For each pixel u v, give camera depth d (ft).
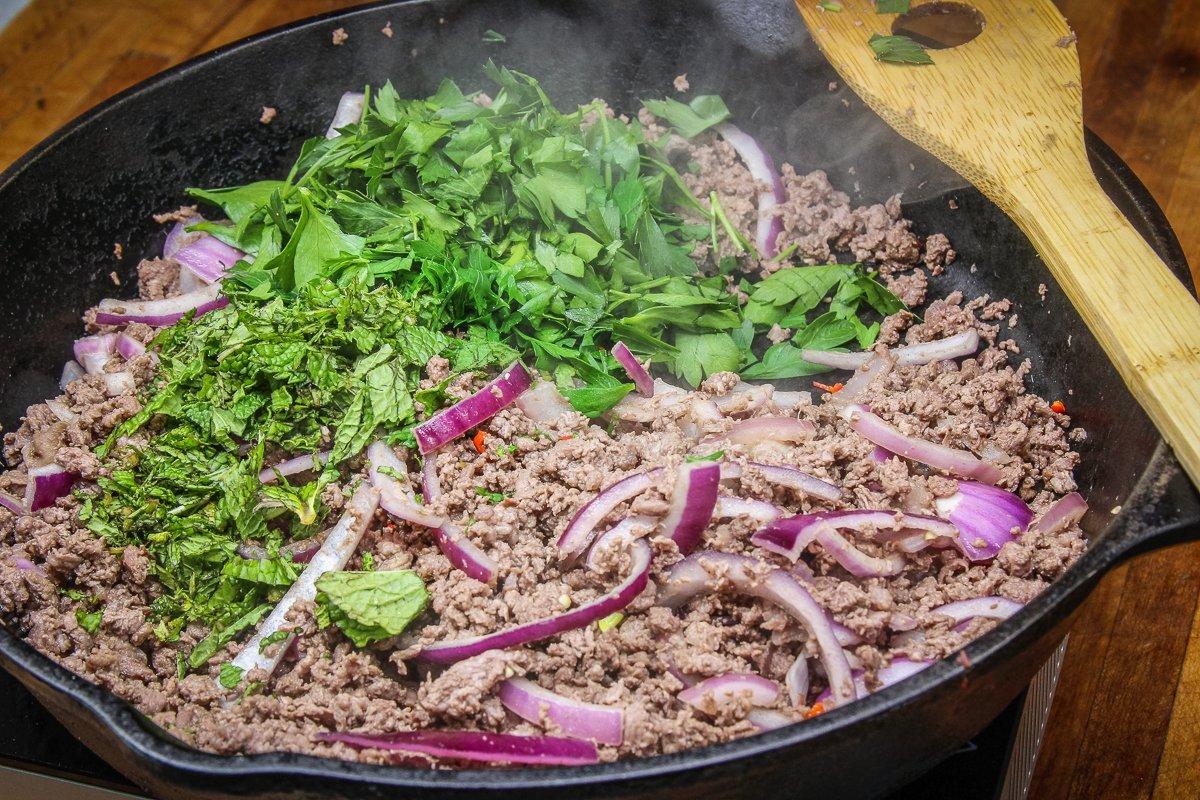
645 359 1.70
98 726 1.32
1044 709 1.57
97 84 1.99
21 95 1.98
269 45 1.77
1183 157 1.90
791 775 1.30
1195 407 1.39
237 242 1.76
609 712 1.41
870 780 1.37
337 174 1.76
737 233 1.83
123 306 1.73
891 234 1.78
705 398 1.64
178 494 1.57
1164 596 1.69
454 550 1.52
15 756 1.52
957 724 1.36
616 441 1.62
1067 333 1.61
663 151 1.86
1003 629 1.30
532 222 1.75
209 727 1.45
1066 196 1.54
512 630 1.45
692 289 1.74
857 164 1.82
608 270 1.73
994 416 1.64
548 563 1.52
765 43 1.80
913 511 1.56
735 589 1.48
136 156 1.76
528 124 1.80
